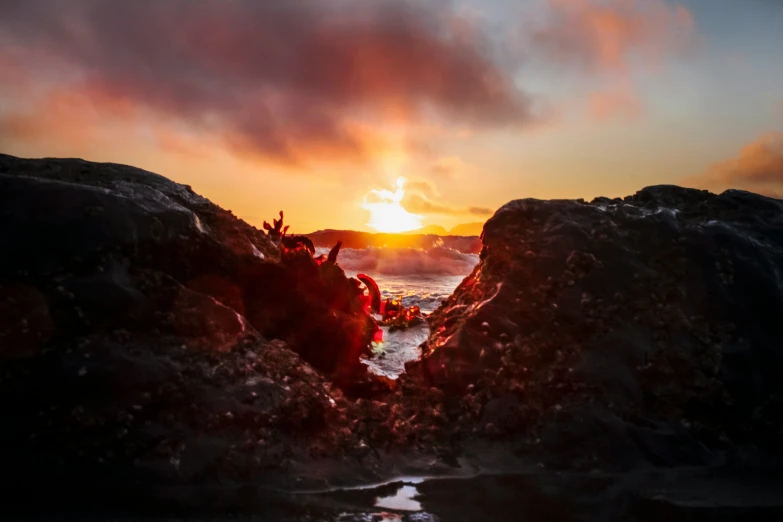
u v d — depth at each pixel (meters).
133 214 2.97
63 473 2.41
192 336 2.84
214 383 2.68
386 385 3.30
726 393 2.96
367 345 3.56
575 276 3.25
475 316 3.26
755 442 2.92
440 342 3.32
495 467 2.72
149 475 2.42
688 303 3.17
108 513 2.23
